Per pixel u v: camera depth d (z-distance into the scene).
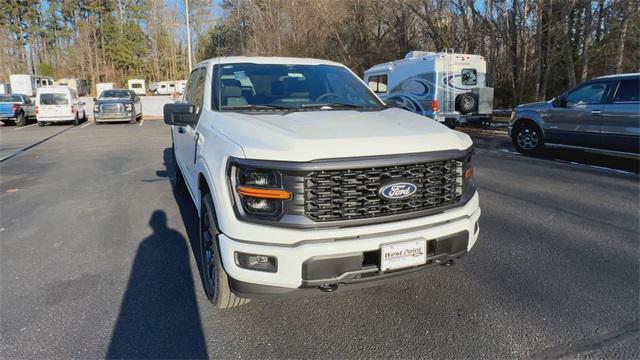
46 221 5.28
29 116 22.16
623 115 8.05
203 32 63.88
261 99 3.67
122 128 18.95
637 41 14.86
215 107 3.54
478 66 14.33
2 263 3.97
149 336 2.79
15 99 21.45
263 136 2.62
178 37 69.50
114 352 2.63
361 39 28.27
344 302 3.21
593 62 16.81
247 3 35.59
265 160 2.44
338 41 28.73
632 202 5.85
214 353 2.62
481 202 5.92
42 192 6.88
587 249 4.20
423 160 2.61
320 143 2.46
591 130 8.66
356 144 2.51
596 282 3.50
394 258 2.54
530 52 19.19
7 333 2.82
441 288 3.41
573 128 9.03
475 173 7.91
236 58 4.17
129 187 7.17
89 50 65.00
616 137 8.22
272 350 2.65
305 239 2.43
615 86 8.29
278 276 2.46
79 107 21.98
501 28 19.73
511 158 9.62
